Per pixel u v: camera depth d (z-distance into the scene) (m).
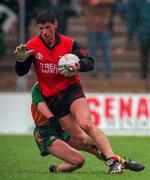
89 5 45.12
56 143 23.12
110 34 45.25
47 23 22.33
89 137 23.33
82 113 22.56
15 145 34.41
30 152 31.31
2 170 24.97
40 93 23.23
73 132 23.30
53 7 44.53
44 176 22.77
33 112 23.36
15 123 41.12
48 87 23.11
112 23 45.25
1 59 45.72
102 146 22.41
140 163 24.53
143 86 45.31
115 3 45.62
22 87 43.59
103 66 45.41
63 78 22.98
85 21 45.28
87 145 23.56
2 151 31.72
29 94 41.00
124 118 40.16
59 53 22.77
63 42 22.83
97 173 23.47
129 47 45.62
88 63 22.50
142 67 45.50
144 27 44.81
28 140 36.84
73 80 23.05
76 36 45.94
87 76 45.59
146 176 22.53
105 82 45.38
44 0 43.91
